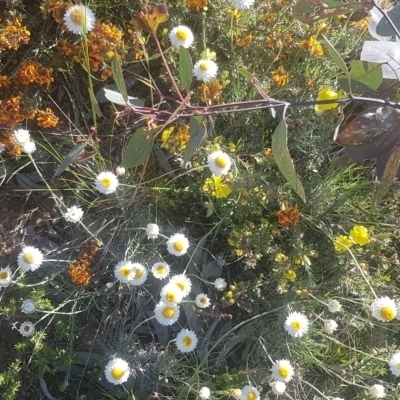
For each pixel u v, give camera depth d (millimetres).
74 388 544
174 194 574
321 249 566
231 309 578
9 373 504
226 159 498
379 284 553
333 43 578
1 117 500
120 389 540
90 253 537
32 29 534
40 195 571
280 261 522
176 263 574
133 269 511
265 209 570
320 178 571
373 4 450
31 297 504
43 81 514
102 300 559
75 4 510
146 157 468
